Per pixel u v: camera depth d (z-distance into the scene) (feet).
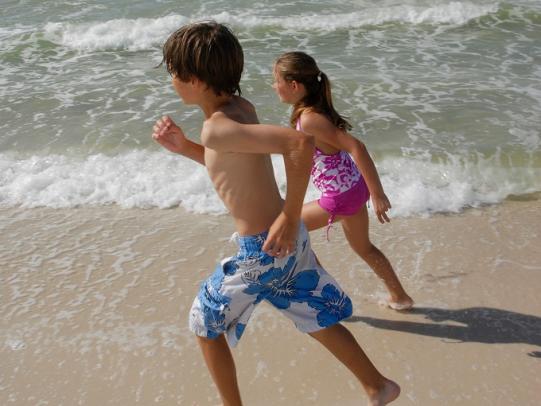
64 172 27.53
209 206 24.94
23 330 17.88
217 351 13.29
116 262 21.31
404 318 17.99
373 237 22.49
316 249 21.74
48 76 39.09
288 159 11.00
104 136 30.78
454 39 44.19
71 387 15.74
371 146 29.30
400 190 25.53
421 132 30.63
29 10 51.06
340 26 46.68
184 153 13.94
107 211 24.80
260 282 12.55
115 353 16.87
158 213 24.62
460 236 22.49
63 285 20.03
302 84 15.49
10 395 15.49
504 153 28.53
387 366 16.14
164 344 17.19
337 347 13.21
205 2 52.29
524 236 22.43
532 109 32.83
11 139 30.66
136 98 35.50
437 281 19.80
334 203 16.46
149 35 45.50
